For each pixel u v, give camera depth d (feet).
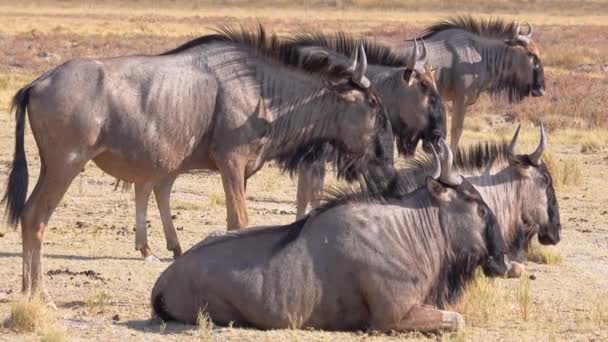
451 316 104.68
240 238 106.93
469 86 210.38
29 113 121.70
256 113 133.59
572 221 183.01
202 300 105.19
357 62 143.54
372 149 138.00
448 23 215.51
